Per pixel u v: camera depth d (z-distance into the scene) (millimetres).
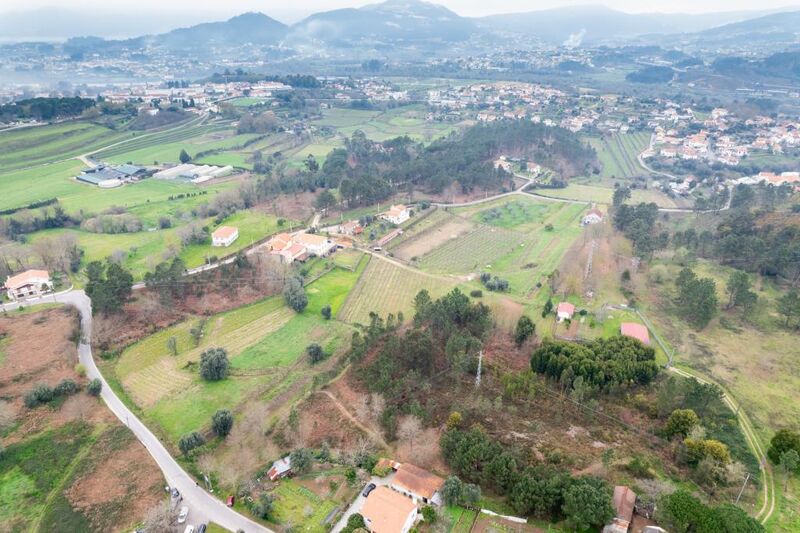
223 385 118438
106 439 99625
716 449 83562
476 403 101188
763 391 108812
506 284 163625
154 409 110125
